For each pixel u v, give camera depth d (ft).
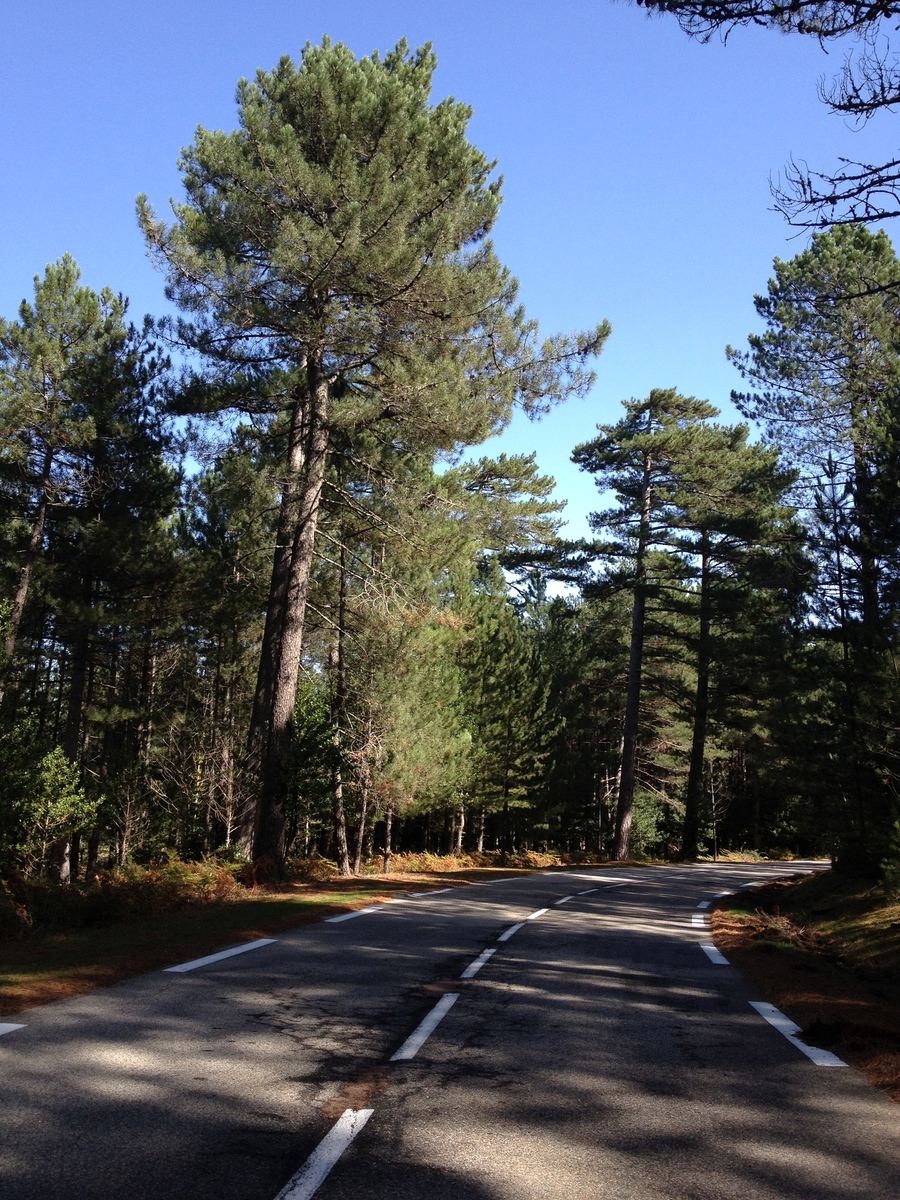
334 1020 22.43
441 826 154.61
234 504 70.49
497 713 135.13
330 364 69.41
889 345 90.27
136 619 92.63
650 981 30.19
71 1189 12.06
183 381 68.59
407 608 75.92
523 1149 14.16
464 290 63.52
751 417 103.55
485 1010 24.32
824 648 78.84
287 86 66.69
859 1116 16.42
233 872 61.05
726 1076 18.85
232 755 86.69
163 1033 20.39
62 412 85.10
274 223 63.72
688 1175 13.29
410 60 78.64
